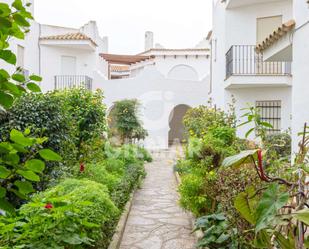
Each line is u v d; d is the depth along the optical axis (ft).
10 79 5.38
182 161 36.86
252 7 44.88
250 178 10.68
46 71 64.03
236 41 45.68
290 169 7.30
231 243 13.05
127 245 17.74
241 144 21.22
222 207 14.07
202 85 72.18
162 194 31.04
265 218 5.38
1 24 4.83
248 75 41.55
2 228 9.55
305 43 19.63
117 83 68.74
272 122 44.68
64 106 23.47
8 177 5.37
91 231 13.03
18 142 5.24
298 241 5.79
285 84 41.68
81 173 23.47
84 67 68.08
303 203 5.93
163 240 18.52
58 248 10.12
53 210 10.85
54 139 21.34
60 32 68.39
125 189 25.25
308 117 19.25
